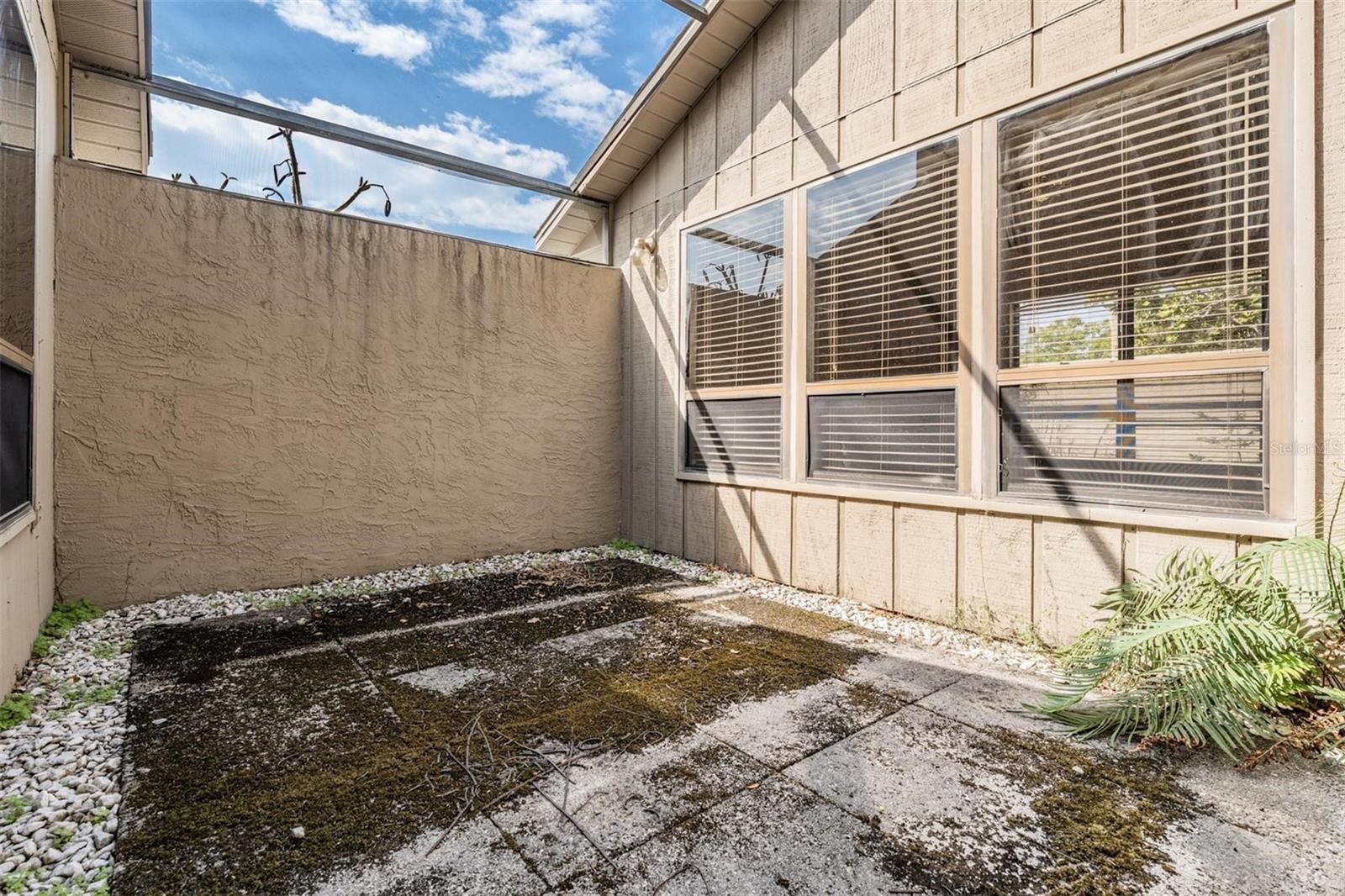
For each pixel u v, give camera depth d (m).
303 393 4.46
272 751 2.17
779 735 2.29
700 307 5.30
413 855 1.62
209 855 1.62
